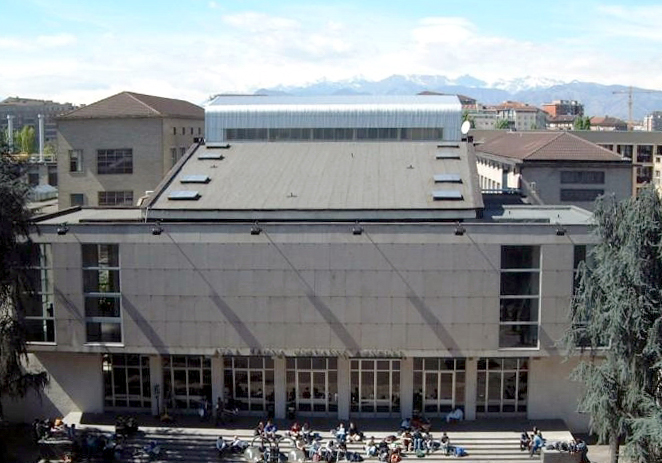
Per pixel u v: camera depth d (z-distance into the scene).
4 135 48.53
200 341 48.84
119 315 49.31
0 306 45.69
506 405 50.81
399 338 48.19
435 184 55.62
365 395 50.91
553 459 44.72
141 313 48.88
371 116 70.56
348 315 48.09
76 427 49.50
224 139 71.56
